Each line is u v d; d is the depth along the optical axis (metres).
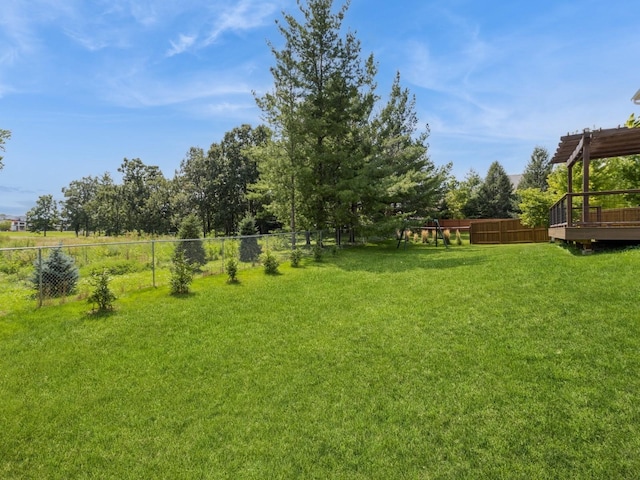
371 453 2.62
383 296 6.80
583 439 2.56
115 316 5.89
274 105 14.77
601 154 10.41
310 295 7.20
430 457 2.54
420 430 2.82
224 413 3.23
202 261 11.50
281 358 4.31
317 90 15.52
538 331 4.35
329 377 3.78
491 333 4.48
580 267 6.88
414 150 20.33
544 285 6.05
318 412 3.16
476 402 3.10
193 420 3.14
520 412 2.91
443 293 6.48
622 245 8.94
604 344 3.82
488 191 41.84
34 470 2.60
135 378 3.92
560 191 14.59
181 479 2.48
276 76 14.71
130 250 13.01
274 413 3.18
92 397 3.55
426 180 22.70
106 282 6.35
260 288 7.90
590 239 8.42
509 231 17.72
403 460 2.53
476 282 6.96
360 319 5.54
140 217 42.12
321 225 17.27
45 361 4.32
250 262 11.65
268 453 2.69
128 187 43.62
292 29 14.83
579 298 5.19
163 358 4.41
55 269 7.27
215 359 4.35
